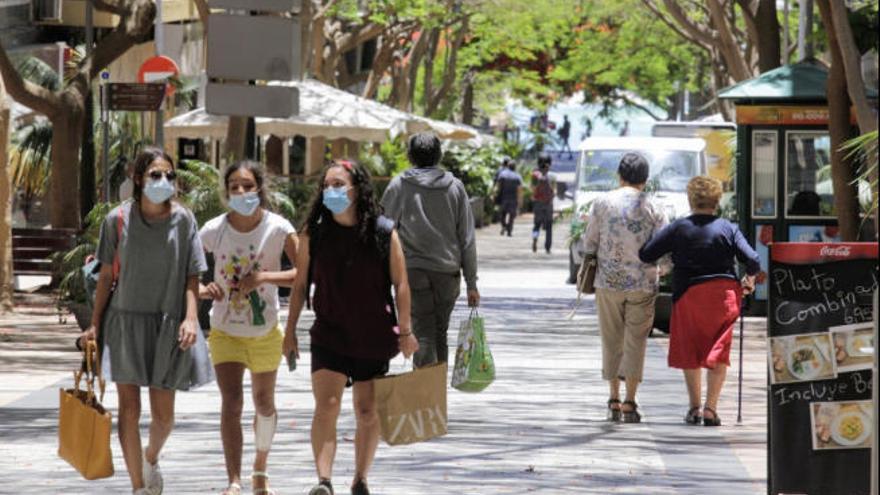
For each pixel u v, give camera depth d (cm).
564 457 2734
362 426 2223
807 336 2228
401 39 11712
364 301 2181
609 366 3191
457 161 14300
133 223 2150
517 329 5253
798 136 5694
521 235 12862
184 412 3250
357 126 7256
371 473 2556
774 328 2234
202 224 5056
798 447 2222
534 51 15138
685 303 3116
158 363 2152
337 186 2155
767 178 5709
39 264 6281
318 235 2195
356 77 11094
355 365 2200
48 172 7375
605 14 11969
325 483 2153
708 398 3128
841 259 2230
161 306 2159
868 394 2222
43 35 8350
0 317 5366
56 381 3759
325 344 2181
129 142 7525
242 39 4259
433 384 2228
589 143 7238
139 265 2144
